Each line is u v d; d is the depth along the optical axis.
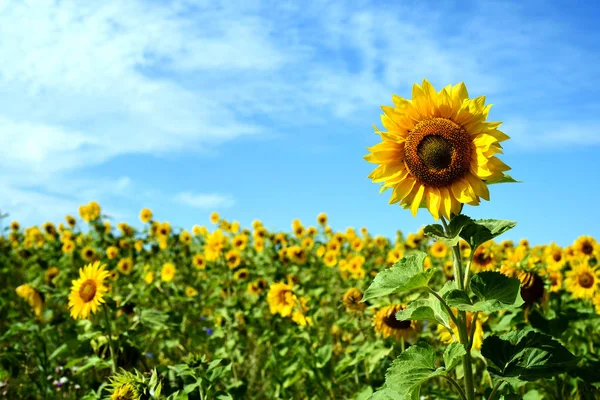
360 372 2.07
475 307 1.03
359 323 2.06
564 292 2.40
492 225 1.12
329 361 1.98
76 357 1.87
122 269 3.52
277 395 2.02
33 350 2.23
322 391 1.93
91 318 2.26
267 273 3.43
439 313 1.17
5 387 2.11
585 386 1.62
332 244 4.28
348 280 3.30
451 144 1.13
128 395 1.24
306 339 2.16
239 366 2.36
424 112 1.17
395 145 1.18
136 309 1.90
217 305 3.27
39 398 2.11
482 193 1.12
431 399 1.72
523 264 1.75
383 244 4.75
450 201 1.12
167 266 3.28
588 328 2.00
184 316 2.65
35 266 4.02
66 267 3.99
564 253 3.02
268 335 2.42
